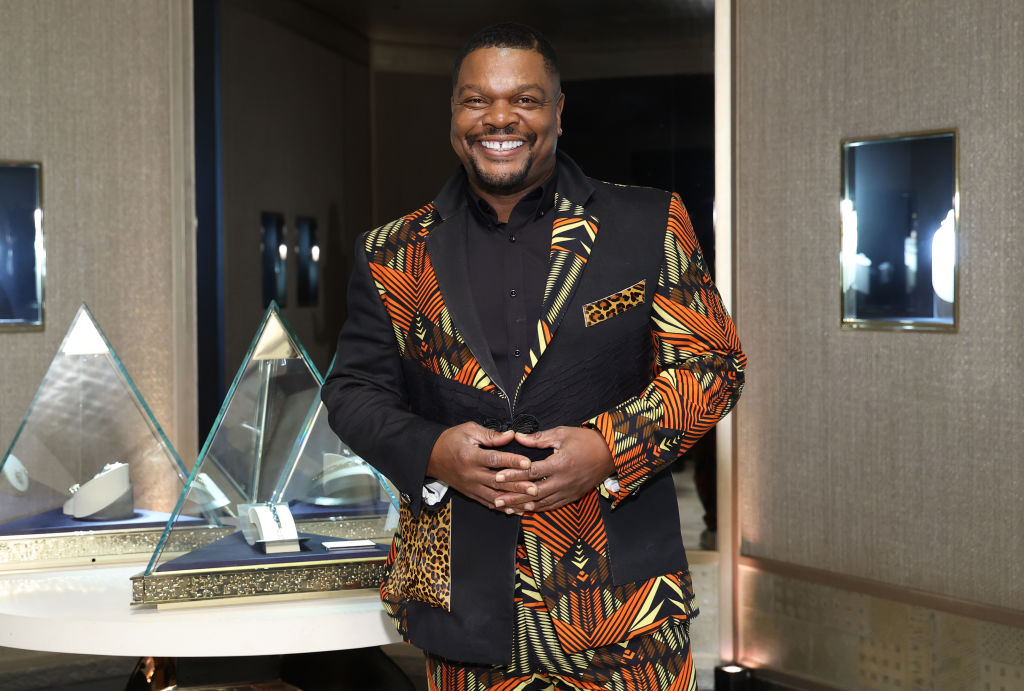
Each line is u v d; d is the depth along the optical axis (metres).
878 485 2.82
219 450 1.86
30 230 3.23
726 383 1.39
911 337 2.73
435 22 3.46
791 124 2.98
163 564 1.73
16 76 3.21
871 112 2.79
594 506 1.38
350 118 3.50
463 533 1.41
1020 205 2.49
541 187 1.46
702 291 1.44
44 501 2.00
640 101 3.25
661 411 1.35
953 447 2.65
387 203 3.52
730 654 3.18
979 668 2.58
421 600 1.44
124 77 3.31
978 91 2.56
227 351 3.45
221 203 3.42
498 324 1.42
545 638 1.37
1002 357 2.54
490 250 1.46
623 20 3.25
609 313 1.39
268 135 3.47
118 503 2.03
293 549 1.82
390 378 1.52
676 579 1.41
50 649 1.65
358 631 1.68
